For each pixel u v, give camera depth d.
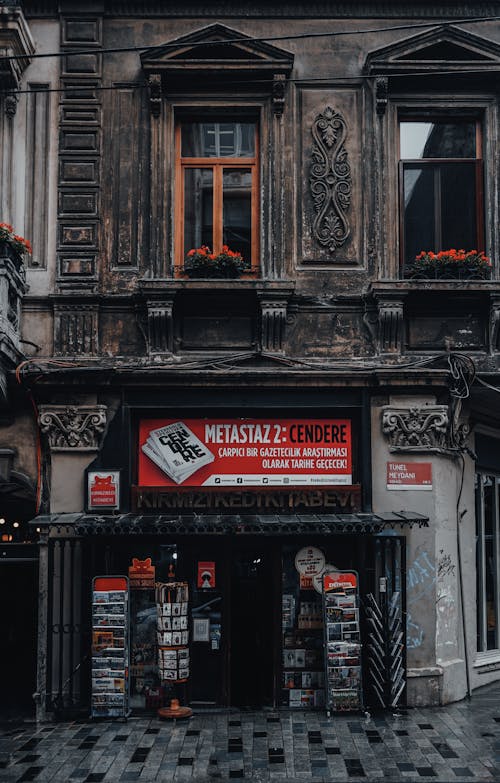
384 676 10.58
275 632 10.84
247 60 11.54
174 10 11.85
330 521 10.23
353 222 11.67
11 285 10.57
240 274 11.62
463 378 11.09
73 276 11.43
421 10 11.91
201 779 8.15
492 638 12.74
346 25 11.88
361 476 11.18
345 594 10.43
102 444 11.11
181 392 11.18
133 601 10.82
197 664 10.81
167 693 10.65
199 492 10.98
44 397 11.19
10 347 10.52
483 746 9.09
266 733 9.62
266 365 11.29
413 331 11.51
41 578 10.87
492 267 11.55
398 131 11.88
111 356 11.35
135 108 11.75
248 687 10.88
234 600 10.98
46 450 11.22
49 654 10.47
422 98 11.77
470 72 11.55
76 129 11.65
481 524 12.55
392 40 11.88
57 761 8.73
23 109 11.69
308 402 11.20
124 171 11.66
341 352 11.42
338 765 8.52
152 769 8.45
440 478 11.25
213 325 11.51
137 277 11.48
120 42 11.84
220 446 11.22
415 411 11.15
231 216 11.83
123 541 10.79
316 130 11.75
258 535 10.93
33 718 10.47
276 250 11.47
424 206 11.83
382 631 10.56
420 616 10.93
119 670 10.28
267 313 11.23
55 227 11.55
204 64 11.53
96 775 8.28
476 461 12.51
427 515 11.07
